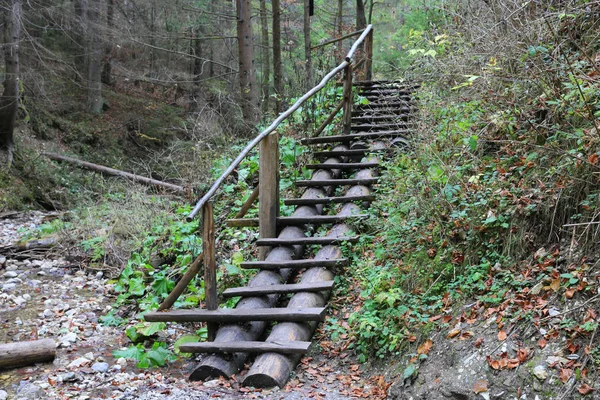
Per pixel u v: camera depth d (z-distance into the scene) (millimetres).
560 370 2918
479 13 5781
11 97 11023
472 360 3250
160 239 6297
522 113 4316
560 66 4105
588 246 3352
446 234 4184
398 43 13391
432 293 3959
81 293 5691
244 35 10875
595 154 3408
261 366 3605
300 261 4637
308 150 6750
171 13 15258
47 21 14789
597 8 4410
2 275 6117
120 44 16203
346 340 4047
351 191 5590
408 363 3529
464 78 5605
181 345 3883
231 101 10070
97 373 3867
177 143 9336
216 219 6316
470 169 4551
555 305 3246
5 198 10164
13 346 3980
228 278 5121
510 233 3799
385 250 4578
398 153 5738
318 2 18578
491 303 3525
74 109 16875
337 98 8453
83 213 7703
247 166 7309
